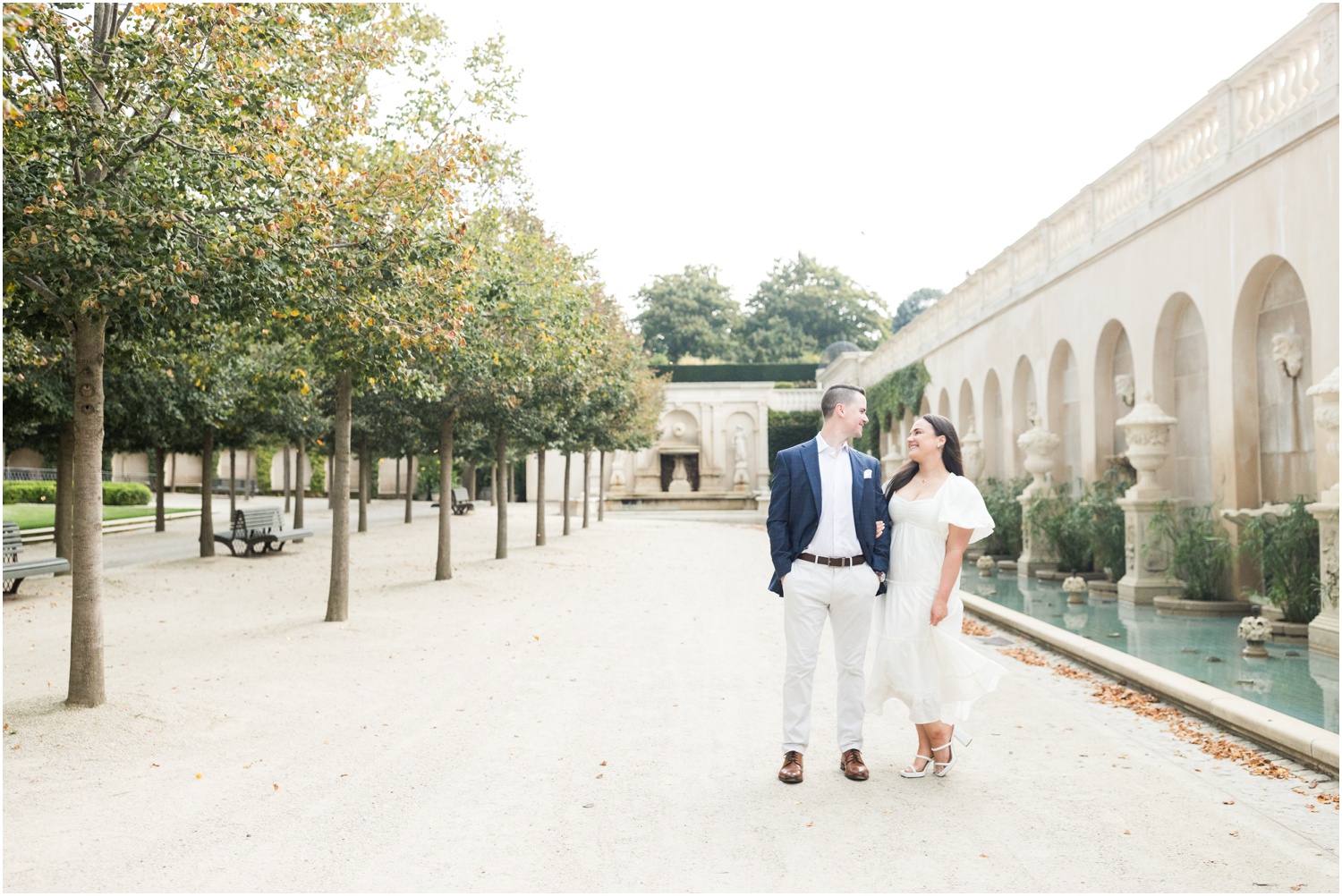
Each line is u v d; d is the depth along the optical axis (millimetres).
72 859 3619
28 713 5723
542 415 15844
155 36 5734
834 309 63781
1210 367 11492
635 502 43406
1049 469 15547
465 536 22469
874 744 5246
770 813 4098
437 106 9703
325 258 6664
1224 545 10898
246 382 16469
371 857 3646
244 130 5926
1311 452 10047
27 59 5473
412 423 14641
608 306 20328
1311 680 7137
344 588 9883
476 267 9891
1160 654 8328
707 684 6926
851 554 4594
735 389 44625
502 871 3496
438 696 6516
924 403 26406
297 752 5121
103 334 6074
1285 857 3580
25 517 25078
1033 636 8930
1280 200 9906
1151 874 3426
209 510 17125
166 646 8430
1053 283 16531
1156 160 12812
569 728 5641
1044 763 4852
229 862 3594
